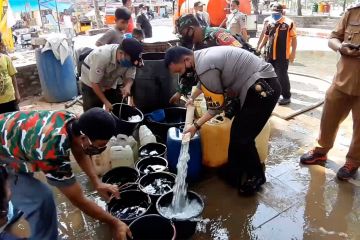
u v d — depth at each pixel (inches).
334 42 108.1
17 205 74.4
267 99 94.2
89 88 135.0
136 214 90.5
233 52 93.7
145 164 115.8
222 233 92.4
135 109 134.6
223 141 116.0
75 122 61.9
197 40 120.3
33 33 400.2
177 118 143.6
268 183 114.6
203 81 91.8
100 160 112.6
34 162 65.5
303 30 492.4
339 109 112.9
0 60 122.5
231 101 99.3
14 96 128.8
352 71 103.7
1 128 66.6
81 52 154.8
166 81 151.1
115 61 119.3
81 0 708.0
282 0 705.0
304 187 112.0
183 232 86.4
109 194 90.2
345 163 116.7
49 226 77.8
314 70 261.4
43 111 67.1
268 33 180.7
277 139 145.3
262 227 94.3
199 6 309.6
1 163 70.9
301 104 183.5
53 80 192.4
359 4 101.9
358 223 95.0
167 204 94.1
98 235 92.4
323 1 673.6
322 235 90.9
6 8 288.5
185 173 99.7
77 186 67.2
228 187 113.0
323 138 120.4
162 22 737.6
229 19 270.5
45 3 516.1
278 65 176.1
